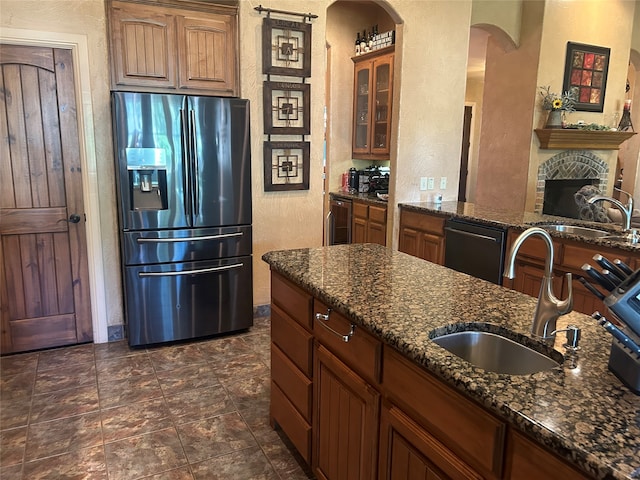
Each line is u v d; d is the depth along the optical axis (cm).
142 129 306
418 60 427
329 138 566
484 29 502
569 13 498
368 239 504
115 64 315
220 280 346
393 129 440
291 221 398
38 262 322
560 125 495
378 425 149
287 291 212
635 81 663
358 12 555
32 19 298
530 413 96
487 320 150
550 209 548
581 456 83
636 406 99
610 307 109
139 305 326
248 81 361
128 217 312
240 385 285
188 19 328
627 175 683
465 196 1048
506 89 527
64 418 248
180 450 223
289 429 216
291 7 366
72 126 317
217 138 327
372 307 158
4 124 302
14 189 310
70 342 339
